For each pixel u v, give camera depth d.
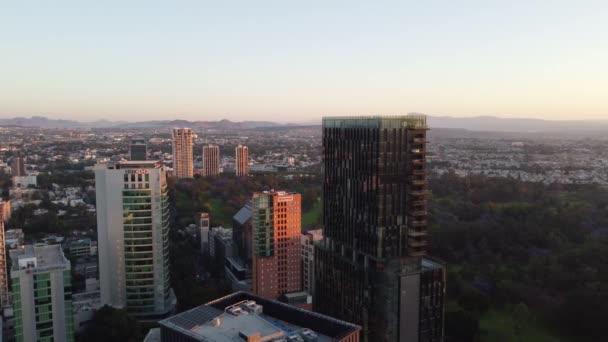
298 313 177.00
